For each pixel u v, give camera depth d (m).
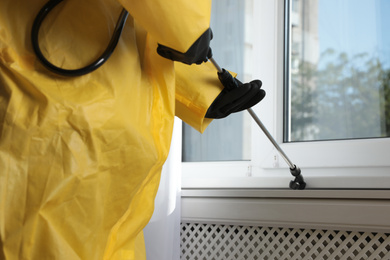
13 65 0.59
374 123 1.39
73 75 0.62
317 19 1.54
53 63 0.63
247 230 1.47
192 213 1.47
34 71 0.61
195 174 1.75
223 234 1.54
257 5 1.67
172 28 0.61
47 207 0.58
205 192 1.45
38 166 0.58
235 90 0.87
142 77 0.74
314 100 1.52
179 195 1.44
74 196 0.60
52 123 0.59
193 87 0.86
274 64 1.59
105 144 0.64
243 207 1.36
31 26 0.63
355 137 1.42
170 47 0.65
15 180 0.57
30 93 0.60
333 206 1.21
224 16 1.78
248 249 1.37
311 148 1.47
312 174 1.47
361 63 1.43
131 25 0.76
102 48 0.68
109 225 0.67
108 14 0.71
